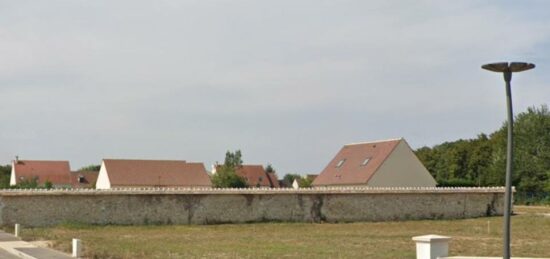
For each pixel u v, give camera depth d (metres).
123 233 40.31
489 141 96.81
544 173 80.00
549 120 82.31
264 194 51.56
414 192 55.94
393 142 72.31
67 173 112.81
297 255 26.23
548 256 26.03
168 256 25.38
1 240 33.41
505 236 12.94
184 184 94.38
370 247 30.08
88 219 47.16
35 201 45.97
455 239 34.66
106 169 93.69
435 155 104.56
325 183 76.94
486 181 84.19
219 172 95.62
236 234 39.41
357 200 54.12
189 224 49.06
